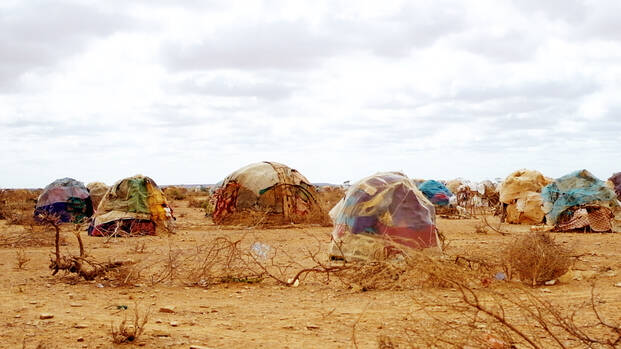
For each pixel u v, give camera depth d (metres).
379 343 5.74
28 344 6.32
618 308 7.88
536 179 26.34
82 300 9.10
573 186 21.72
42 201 27.17
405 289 9.62
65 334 6.76
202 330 7.04
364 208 12.51
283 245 17.06
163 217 22.00
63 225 25.75
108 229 21.08
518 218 25.62
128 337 6.46
